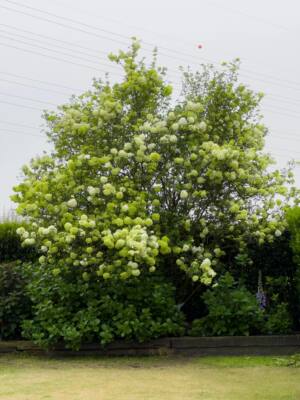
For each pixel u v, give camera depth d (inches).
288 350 320.8
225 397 218.2
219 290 335.9
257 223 352.5
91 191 326.0
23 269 359.6
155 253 302.7
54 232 316.5
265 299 357.7
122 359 305.7
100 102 360.5
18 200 332.8
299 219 346.0
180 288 362.9
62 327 311.4
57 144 365.4
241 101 378.3
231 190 352.5
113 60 365.7
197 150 343.3
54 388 236.5
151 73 356.8
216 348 317.4
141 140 331.9
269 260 374.6
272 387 235.9
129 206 321.1
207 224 355.3
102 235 315.6
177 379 253.1
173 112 348.2
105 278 313.0
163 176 348.2
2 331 339.6
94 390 232.2
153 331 313.0
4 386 241.1
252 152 343.0
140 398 218.1
